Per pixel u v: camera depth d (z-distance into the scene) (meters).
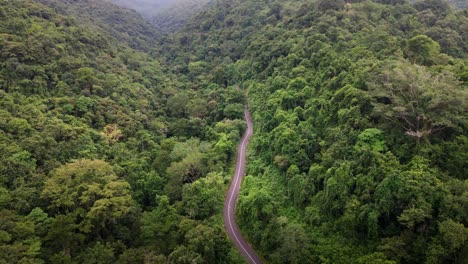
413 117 62.06
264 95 119.00
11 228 57.03
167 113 125.81
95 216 61.75
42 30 118.00
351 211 57.09
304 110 91.00
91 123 96.94
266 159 89.19
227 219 75.56
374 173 57.88
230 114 115.75
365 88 75.88
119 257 58.59
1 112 82.81
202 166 87.31
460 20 121.56
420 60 86.06
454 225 46.41
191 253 57.72
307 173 75.31
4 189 65.69
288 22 154.12
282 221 65.19
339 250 57.91
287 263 59.78
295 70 108.25
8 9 120.69
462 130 60.38
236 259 64.19
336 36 112.69
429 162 56.69
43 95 96.94
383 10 130.12
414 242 50.56
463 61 87.06
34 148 77.00
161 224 67.06
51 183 67.31
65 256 54.94
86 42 136.88
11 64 97.00
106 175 73.31
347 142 68.12
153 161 92.62
